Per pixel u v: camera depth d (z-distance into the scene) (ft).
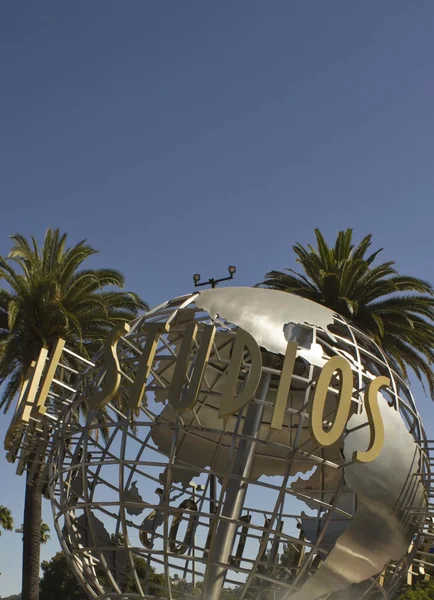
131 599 37.32
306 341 40.70
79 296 91.40
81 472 40.11
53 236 98.58
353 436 36.83
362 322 91.35
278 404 35.45
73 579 166.20
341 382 36.42
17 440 42.96
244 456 43.45
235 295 41.42
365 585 38.91
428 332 89.97
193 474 55.57
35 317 91.25
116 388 37.58
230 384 35.86
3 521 190.90
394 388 41.42
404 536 38.19
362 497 36.27
